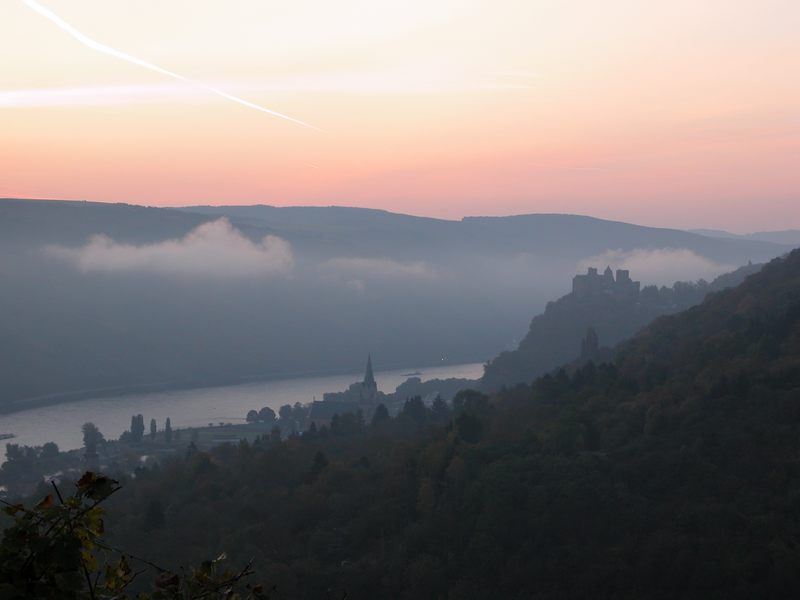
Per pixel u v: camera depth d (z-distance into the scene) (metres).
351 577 93.38
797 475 102.19
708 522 92.56
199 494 128.62
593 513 98.31
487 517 99.88
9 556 10.56
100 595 11.39
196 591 12.48
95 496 11.09
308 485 125.31
